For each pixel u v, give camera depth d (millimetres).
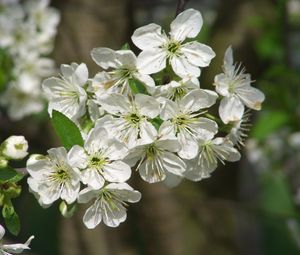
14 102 831
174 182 551
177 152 528
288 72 802
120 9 845
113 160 525
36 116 835
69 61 841
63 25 851
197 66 532
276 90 798
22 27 837
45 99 832
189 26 536
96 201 531
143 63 528
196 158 543
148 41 533
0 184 546
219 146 542
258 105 545
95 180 522
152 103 524
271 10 879
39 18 843
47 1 845
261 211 879
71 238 873
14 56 835
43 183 531
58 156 530
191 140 528
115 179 523
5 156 552
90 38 840
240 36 865
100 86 529
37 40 840
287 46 857
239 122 542
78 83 537
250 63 867
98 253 867
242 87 544
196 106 528
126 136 523
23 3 879
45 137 831
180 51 533
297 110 800
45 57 861
